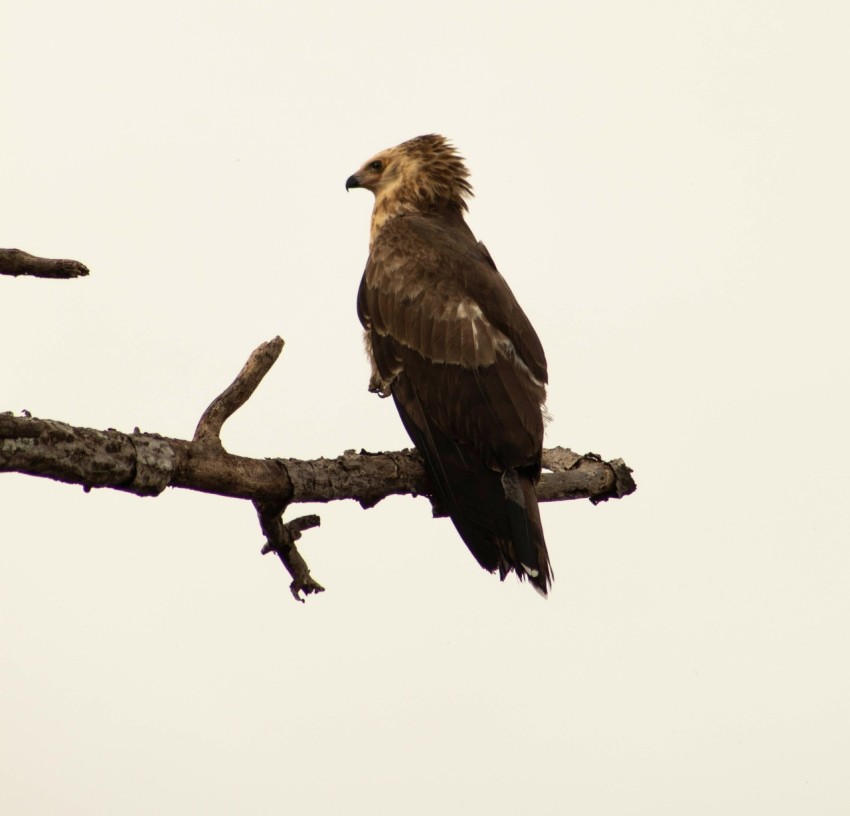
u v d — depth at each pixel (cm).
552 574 1084
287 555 1012
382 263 1303
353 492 1059
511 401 1155
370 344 1309
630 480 1282
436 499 1175
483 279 1252
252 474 930
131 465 813
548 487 1226
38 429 754
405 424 1218
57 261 762
